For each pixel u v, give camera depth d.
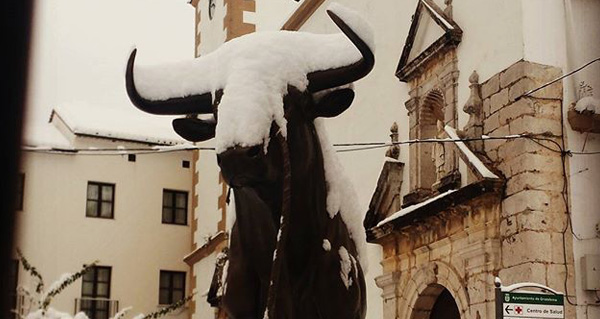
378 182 16.17
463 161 13.91
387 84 17.05
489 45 13.84
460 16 14.75
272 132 5.28
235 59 5.46
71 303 29.28
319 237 5.64
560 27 13.29
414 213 14.62
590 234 12.59
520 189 12.65
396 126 16.41
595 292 12.34
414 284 14.97
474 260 13.34
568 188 12.68
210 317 26.22
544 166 12.68
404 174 16.05
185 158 31.69
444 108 14.83
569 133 12.88
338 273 5.68
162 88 5.73
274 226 5.39
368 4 18.17
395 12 17.08
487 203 13.09
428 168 15.55
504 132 13.20
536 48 13.07
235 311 5.57
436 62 15.19
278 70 5.42
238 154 5.11
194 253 27.77
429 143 15.55
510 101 13.15
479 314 13.11
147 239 30.62
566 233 12.50
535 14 13.18
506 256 12.78
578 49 13.19
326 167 5.83
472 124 13.81
